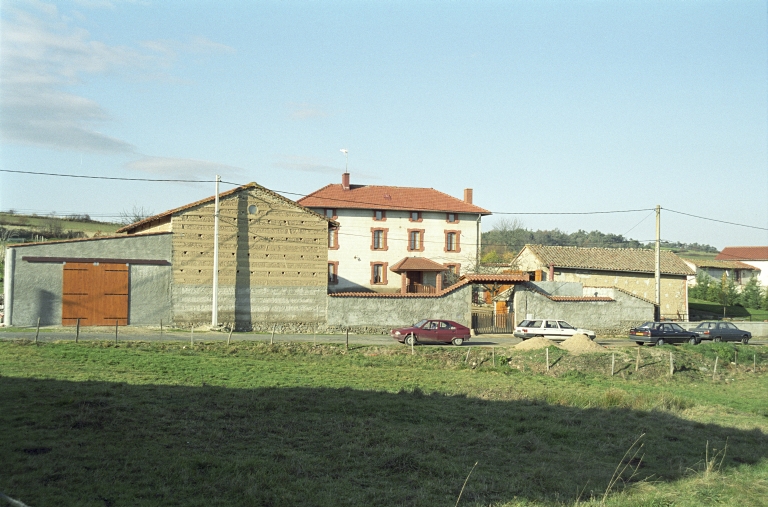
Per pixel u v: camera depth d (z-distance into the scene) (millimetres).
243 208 42094
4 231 81812
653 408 22969
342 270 62344
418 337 37156
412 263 61562
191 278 40656
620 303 49531
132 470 11852
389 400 20828
